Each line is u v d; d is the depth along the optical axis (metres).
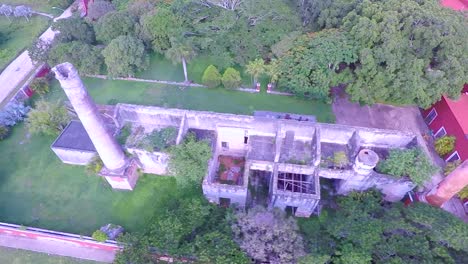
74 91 20.36
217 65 41.81
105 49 39.38
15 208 30.55
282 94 40.59
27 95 40.44
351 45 34.69
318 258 22.20
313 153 28.78
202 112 30.12
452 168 30.56
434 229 23.42
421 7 34.94
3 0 57.84
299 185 29.09
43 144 35.97
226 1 41.38
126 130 31.55
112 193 31.50
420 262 21.91
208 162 28.25
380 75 33.38
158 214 28.77
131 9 44.31
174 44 38.09
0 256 27.81
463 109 33.44
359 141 28.55
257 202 30.80
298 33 39.34
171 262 24.97
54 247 28.28
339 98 40.06
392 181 27.50
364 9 35.78
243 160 34.00
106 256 27.64
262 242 23.36
